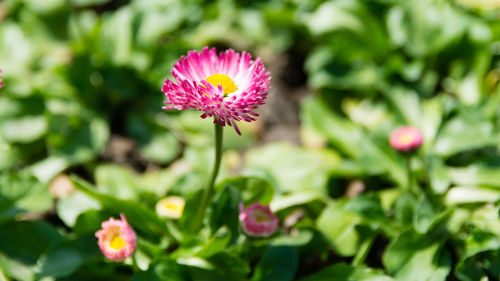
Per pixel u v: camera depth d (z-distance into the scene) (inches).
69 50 23.2
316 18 22.6
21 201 18.9
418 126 21.0
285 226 19.8
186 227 18.5
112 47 22.7
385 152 20.0
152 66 22.8
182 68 16.9
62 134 21.6
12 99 21.8
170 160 21.7
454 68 22.0
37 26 23.2
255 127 22.4
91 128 21.9
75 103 22.3
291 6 24.5
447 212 17.9
